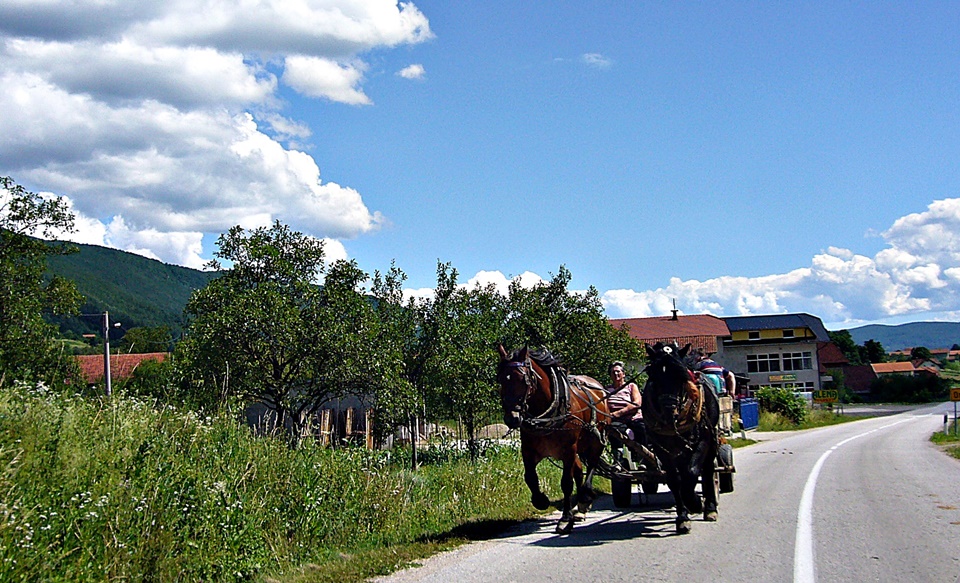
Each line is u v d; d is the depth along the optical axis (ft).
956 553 26.30
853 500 40.01
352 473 35.19
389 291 78.64
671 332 230.27
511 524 35.32
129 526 23.90
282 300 66.18
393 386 67.87
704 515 34.32
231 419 36.83
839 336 451.53
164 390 39.04
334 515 32.40
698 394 32.09
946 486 45.32
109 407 34.19
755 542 28.84
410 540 31.30
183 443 32.22
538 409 33.60
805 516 34.83
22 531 20.65
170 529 24.72
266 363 68.18
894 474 53.36
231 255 70.54
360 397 71.51
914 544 27.89
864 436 115.24
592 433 36.24
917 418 190.80
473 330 77.15
